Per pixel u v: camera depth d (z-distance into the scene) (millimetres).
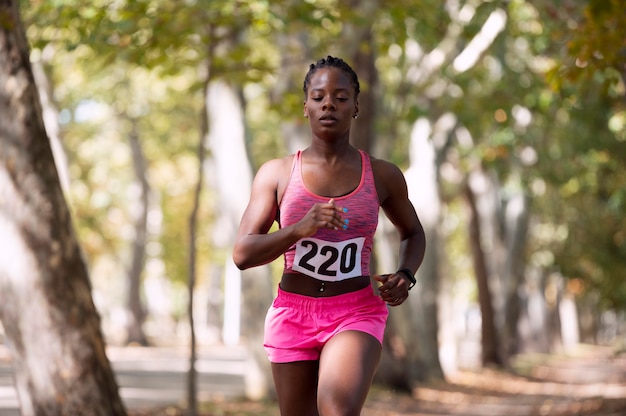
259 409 23750
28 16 17766
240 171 26750
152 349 63844
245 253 7109
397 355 31641
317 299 7371
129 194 72625
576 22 20672
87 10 16984
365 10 20328
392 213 7707
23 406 12656
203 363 48094
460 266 87125
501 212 54438
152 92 48438
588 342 98938
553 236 53062
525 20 29969
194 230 18172
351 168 7371
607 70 17359
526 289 69375
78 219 55156
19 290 12500
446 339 45562
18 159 12531
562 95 19859
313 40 24656
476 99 30344
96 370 12711
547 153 43438
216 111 26875
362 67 26453
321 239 7316
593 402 25703
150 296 103750
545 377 44906
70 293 12680
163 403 24750
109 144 64500
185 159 68562
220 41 18203
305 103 7391
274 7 17797
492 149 38875
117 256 73438
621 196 39250
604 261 42500
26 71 12688
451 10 30234
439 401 30531
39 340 12508
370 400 28406
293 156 7438
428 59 30625
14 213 12516
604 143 38094
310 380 7543
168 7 17016
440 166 39156
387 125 32219
